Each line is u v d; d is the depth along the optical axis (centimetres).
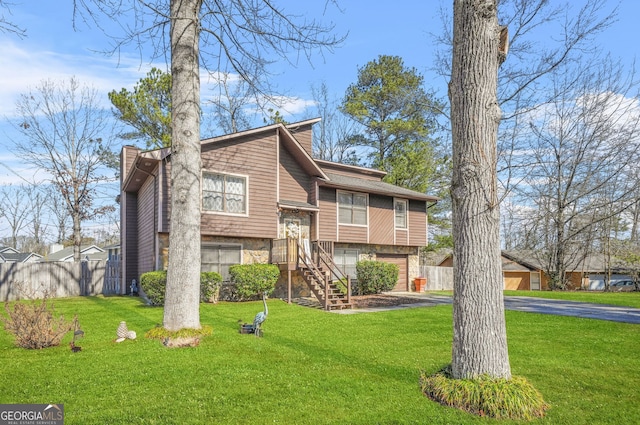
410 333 859
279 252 1494
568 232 2591
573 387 525
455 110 499
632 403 472
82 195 2627
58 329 693
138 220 1812
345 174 2108
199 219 761
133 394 475
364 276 1761
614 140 2217
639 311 1238
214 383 516
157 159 1298
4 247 3797
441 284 2391
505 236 3381
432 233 3033
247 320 993
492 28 490
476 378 457
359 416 422
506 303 1479
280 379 537
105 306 1223
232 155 1418
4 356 623
